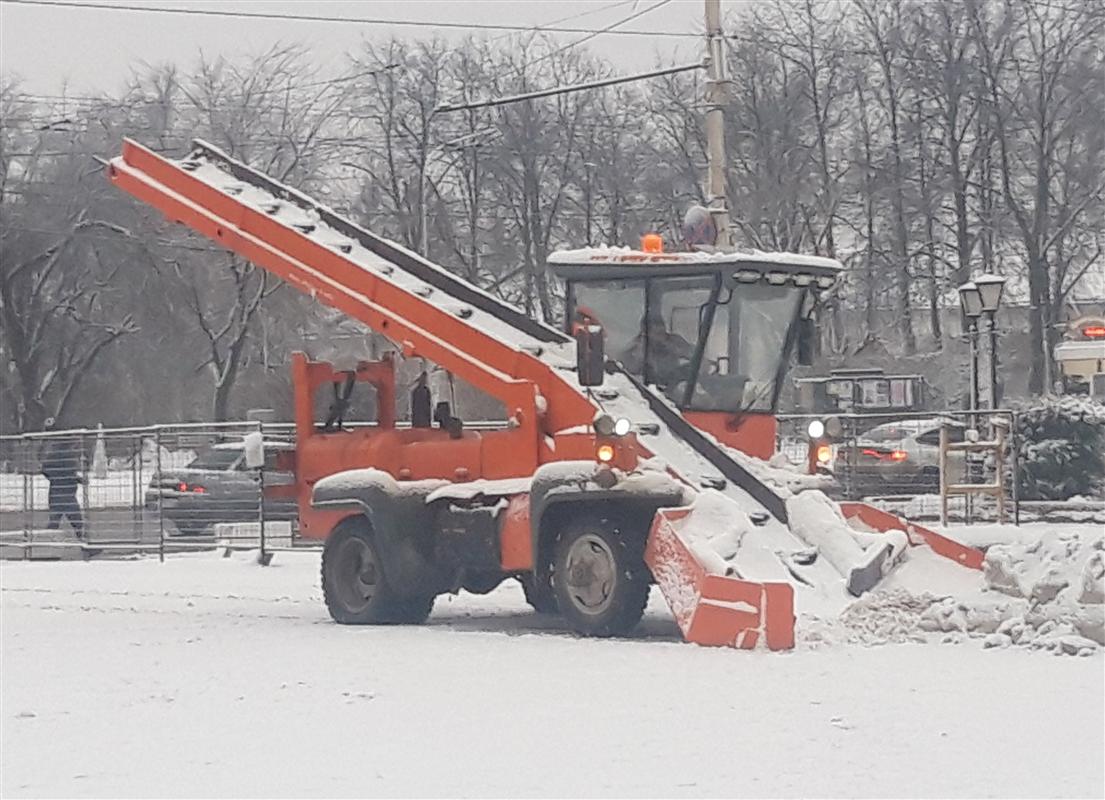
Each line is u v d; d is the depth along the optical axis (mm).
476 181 60812
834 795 8102
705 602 13742
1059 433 31844
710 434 17109
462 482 16938
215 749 9656
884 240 60094
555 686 11875
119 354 66812
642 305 17359
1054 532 16375
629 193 60688
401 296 17625
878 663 12555
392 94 60469
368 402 20234
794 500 15266
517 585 22703
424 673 12773
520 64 60875
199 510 28156
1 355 63906
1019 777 8477
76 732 10367
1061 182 57875
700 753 9219
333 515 17875
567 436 15992
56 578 24562
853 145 60406
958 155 58844
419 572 17031
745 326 17203
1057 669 12195
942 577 15047
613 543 15031
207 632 16500
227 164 20281
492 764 9000
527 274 60719
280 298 61094
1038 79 57531
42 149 62406
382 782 8555
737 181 58969
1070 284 59219
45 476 29578
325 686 12195
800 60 60000
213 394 65188
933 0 58719
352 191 61375
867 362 57250
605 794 8172
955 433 30594
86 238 62312
